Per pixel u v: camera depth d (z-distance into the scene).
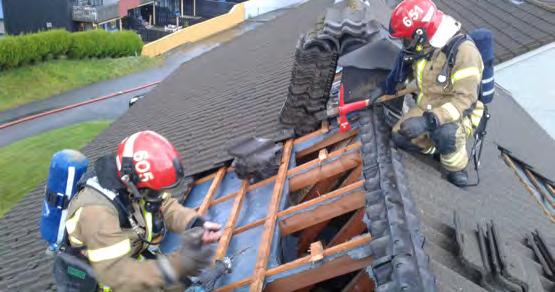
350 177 4.65
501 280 3.35
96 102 26.59
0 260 6.55
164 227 3.24
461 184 4.91
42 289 5.35
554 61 10.42
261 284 3.49
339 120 5.13
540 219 5.29
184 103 11.28
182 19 47.97
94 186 2.88
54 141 21.86
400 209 3.38
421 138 4.56
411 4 4.04
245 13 43.00
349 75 5.12
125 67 31.14
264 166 5.00
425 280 2.74
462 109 3.98
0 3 34.22
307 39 5.79
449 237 3.83
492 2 13.34
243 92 9.65
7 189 17.91
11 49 25.80
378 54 4.98
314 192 5.09
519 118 10.03
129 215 2.92
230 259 3.79
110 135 11.33
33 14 35.03
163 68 32.72
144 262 2.80
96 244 2.77
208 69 14.20
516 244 4.31
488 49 4.48
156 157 2.89
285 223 4.22
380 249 3.12
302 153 5.50
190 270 2.78
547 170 8.11
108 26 39.47
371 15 5.95
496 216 4.68
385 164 3.99
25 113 24.23
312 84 5.62
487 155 6.75
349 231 4.27
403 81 4.60
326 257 3.45
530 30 11.05
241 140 5.38
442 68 4.11
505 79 10.77
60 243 3.28
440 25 4.03
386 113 4.98
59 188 3.53
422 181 4.55
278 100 8.01
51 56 28.44
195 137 8.07
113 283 2.77
